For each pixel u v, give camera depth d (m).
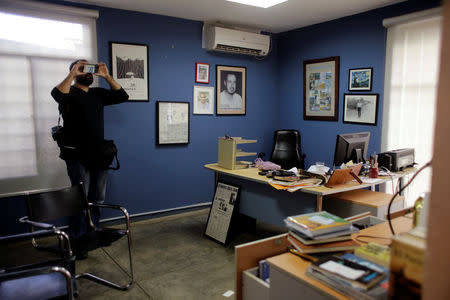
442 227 0.71
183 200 4.28
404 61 3.55
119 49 3.65
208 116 4.41
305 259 1.35
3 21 3.04
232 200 3.26
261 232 3.59
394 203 2.60
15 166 3.19
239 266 1.62
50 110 3.32
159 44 3.93
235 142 3.19
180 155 4.21
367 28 3.86
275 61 5.02
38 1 3.15
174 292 2.39
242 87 4.69
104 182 3.22
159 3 3.48
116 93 3.26
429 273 0.73
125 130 3.78
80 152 2.94
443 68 0.70
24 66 3.17
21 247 3.19
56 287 1.60
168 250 3.13
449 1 0.68
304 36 4.61
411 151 3.34
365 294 1.01
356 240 1.51
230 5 3.58
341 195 2.78
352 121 4.10
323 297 1.12
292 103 4.89
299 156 4.52
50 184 3.37
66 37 3.35
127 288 2.42
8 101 3.12
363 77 3.94
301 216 1.52
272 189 2.88
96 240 2.24
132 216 3.89
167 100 4.04
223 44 4.20
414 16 3.33
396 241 0.92
